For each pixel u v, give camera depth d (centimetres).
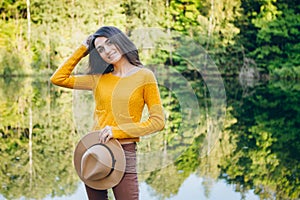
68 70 340
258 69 2244
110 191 500
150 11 1897
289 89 1803
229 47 2186
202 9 2078
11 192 521
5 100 1374
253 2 2256
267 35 2258
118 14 2030
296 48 2284
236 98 1473
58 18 2166
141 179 554
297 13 2308
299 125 960
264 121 1018
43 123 977
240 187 531
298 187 534
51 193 518
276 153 698
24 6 2188
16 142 791
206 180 554
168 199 489
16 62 2178
